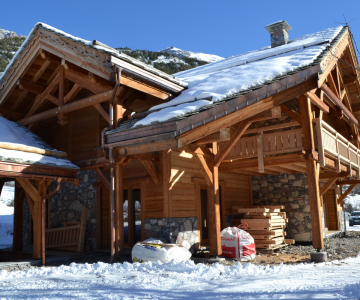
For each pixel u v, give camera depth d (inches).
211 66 705.0
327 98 521.7
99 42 394.6
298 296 172.1
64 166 403.5
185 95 417.1
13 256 487.8
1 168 349.7
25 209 584.7
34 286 232.5
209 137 352.5
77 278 263.3
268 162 434.6
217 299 172.7
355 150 593.3
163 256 337.7
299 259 393.7
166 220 418.9
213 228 385.4
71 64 445.7
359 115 695.1
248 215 504.4
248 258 401.4
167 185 424.2
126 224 483.8
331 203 732.7
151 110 410.6
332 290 184.5
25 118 511.8
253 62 559.2
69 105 453.4
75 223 493.0
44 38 450.0
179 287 213.9
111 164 391.9
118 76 387.2
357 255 402.9
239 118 360.5
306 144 406.9
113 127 403.5
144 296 186.2
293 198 574.2
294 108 522.9
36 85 500.7
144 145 362.3
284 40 691.4
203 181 486.9
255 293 184.7
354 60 563.5
